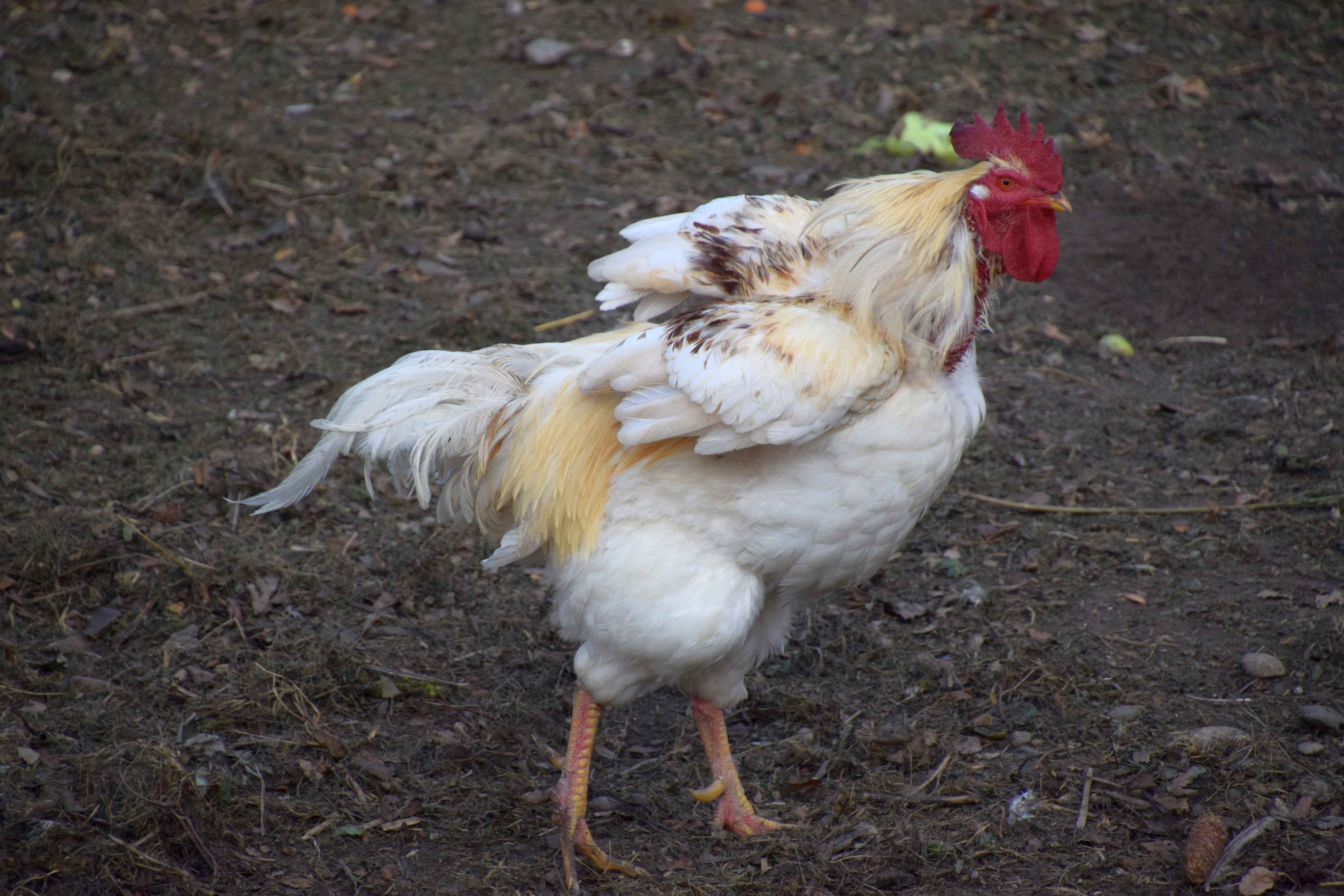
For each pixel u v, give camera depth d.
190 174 9.38
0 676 5.28
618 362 4.19
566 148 10.12
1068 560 6.43
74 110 9.95
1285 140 10.27
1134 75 11.12
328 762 5.07
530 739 5.37
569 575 4.59
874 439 4.17
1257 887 4.23
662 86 10.93
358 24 11.67
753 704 5.61
